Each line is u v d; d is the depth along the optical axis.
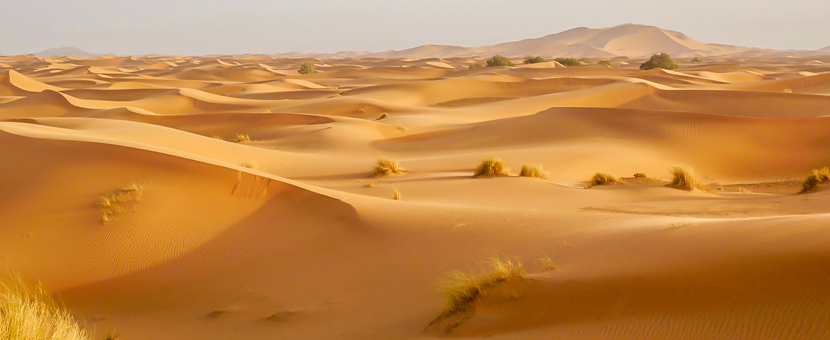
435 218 12.62
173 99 70.19
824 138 30.94
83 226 13.53
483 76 95.00
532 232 10.95
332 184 23.38
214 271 11.80
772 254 6.53
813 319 5.32
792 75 101.06
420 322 7.73
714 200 17.03
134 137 29.14
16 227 13.62
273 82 98.56
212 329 9.08
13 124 22.73
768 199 16.42
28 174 15.98
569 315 6.71
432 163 28.05
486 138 36.53
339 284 10.20
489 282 7.75
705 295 6.25
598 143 31.86
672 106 55.84
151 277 11.91
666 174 27.16
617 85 64.81
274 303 9.85
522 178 21.89
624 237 9.20
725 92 56.44
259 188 14.91
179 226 13.53
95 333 9.44
